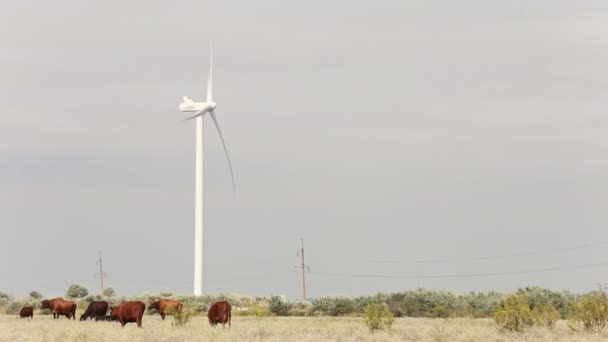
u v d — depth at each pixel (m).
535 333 44.28
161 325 54.62
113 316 58.75
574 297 76.75
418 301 88.19
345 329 49.16
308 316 87.25
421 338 43.47
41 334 45.97
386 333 45.53
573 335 43.06
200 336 43.47
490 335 43.28
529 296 77.56
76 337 44.22
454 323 56.84
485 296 90.94
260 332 46.66
